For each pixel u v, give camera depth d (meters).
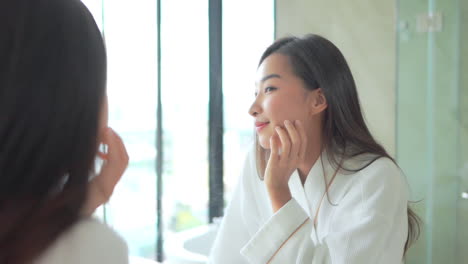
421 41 1.67
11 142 0.32
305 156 0.95
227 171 2.01
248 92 1.95
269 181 0.85
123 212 1.77
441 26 1.63
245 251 0.83
